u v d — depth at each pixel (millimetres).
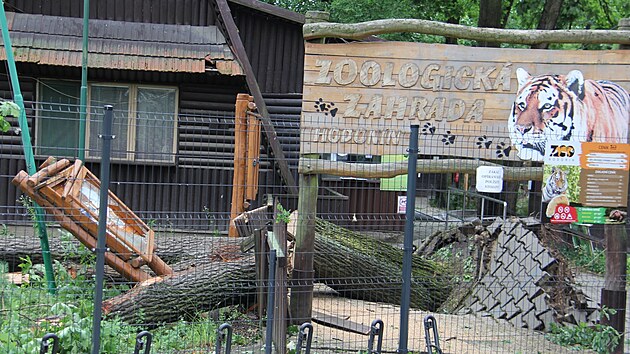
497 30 7047
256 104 12688
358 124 6980
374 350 6074
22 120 7820
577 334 7250
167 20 13180
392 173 6973
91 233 7816
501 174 7020
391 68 6992
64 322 5648
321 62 6953
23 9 12867
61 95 13148
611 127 7117
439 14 22797
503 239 9156
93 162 13102
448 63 7035
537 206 13117
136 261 7863
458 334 7398
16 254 8812
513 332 7652
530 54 7090
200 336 6695
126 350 5984
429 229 11984
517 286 8266
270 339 5551
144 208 13242
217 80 13328
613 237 7160
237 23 13570
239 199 10586
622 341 7062
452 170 7031
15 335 5539
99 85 13266
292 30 13727
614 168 7125
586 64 7098
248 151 10820
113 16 13055
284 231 6996
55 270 7797
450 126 7055
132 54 12578
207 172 13359
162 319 7191
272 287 5605
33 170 7824
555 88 7098
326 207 13219
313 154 6980
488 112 7078
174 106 13422
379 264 9109
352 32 6898
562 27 20391
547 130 7105
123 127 13312
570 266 10469
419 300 9234
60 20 12805
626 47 7145
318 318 7461
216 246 8680
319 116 6961
